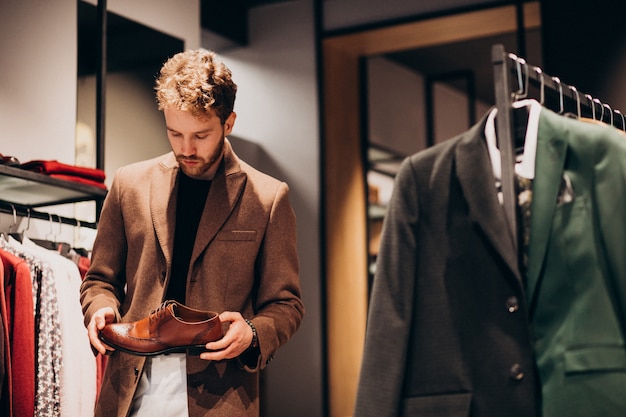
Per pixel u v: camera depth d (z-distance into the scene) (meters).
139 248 2.09
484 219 1.76
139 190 2.12
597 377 1.65
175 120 1.99
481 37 6.09
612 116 2.38
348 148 5.86
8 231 3.37
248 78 5.85
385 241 1.87
